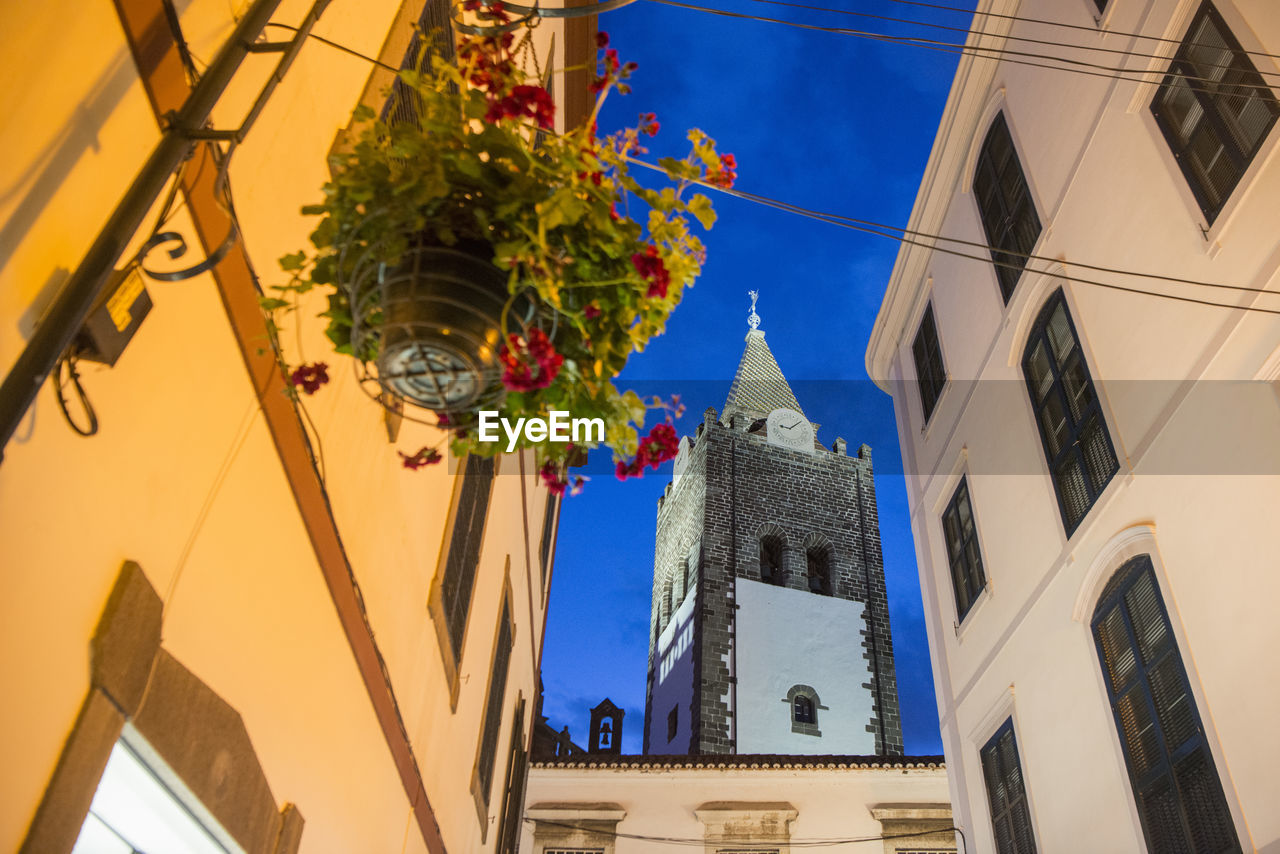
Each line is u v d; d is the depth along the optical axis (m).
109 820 3.28
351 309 2.63
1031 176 11.70
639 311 2.71
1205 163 8.38
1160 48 9.18
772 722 40.28
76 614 2.39
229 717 3.36
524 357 2.43
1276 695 6.65
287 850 4.20
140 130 2.62
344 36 4.25
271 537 3.69
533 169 2.60
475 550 8.08
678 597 48.41
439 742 7.30
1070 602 9.66
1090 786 8.98
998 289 12.45
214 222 3.07
